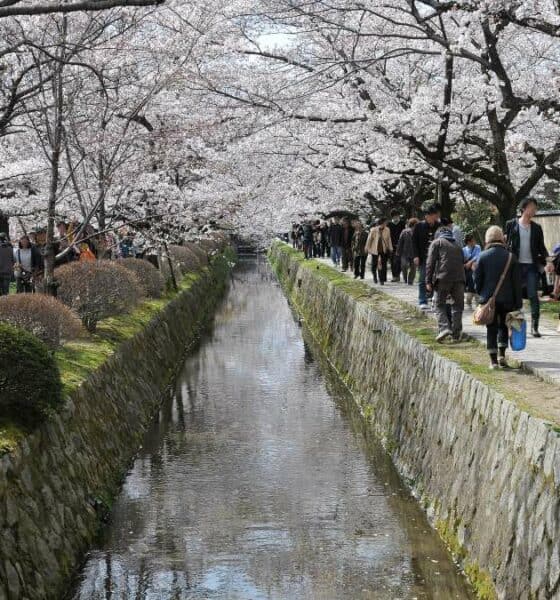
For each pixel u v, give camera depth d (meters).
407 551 8.49
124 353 13.95
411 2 13.55
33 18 11.61
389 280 23.61
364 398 15.12
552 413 6.70
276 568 8.19
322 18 14.45
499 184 15.12
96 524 8.98
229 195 19.25
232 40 14.93
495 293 8.88
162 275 23.16
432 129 14.62
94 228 16.58
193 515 9.72
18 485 7.11
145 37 14.52
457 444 8.70
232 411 15.33
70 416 9.42
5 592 6.00
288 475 11.30
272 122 15.90
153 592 7.63
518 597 6.12
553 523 5.64
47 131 12.39
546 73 17.00
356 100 17.44
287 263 45.19
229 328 27.91
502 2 12.49
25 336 7.91
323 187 23.33
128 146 13.60
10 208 16.42
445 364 9.75
